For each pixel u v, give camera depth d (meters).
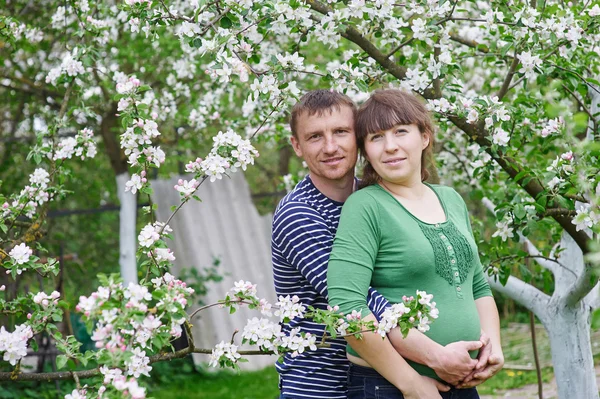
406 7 3.07
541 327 9.18
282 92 2.68
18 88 6.73
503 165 3.15
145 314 1.93
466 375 2.18
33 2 5.78
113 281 1.91
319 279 2.24
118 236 9.22
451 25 3.94
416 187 2.35
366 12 2.97
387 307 2.12
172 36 5.85
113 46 5.86
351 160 2.39
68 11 3.86
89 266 8.98
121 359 1.88
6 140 7.46
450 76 3.72
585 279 3.25
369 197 2.25
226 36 2.55
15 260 2.64
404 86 3.05
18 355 2.32
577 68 3.29
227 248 8.04
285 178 4.78
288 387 2.38
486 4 4.11
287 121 4.54
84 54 3.47
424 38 3.01
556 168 2.81
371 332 2.10
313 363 2.35
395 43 3.59
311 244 2.28
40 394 6.32
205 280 7.60
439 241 2.23
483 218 7.26
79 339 6.97
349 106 2.41
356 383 2.29
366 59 3.36
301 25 2.87
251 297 2.25
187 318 2.20
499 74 4.46
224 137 2.41
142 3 2.75
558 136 2.96
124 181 7.16
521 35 2.99
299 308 2.22
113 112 6.79
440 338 2.20
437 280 2.21
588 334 3.62
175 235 7.96
